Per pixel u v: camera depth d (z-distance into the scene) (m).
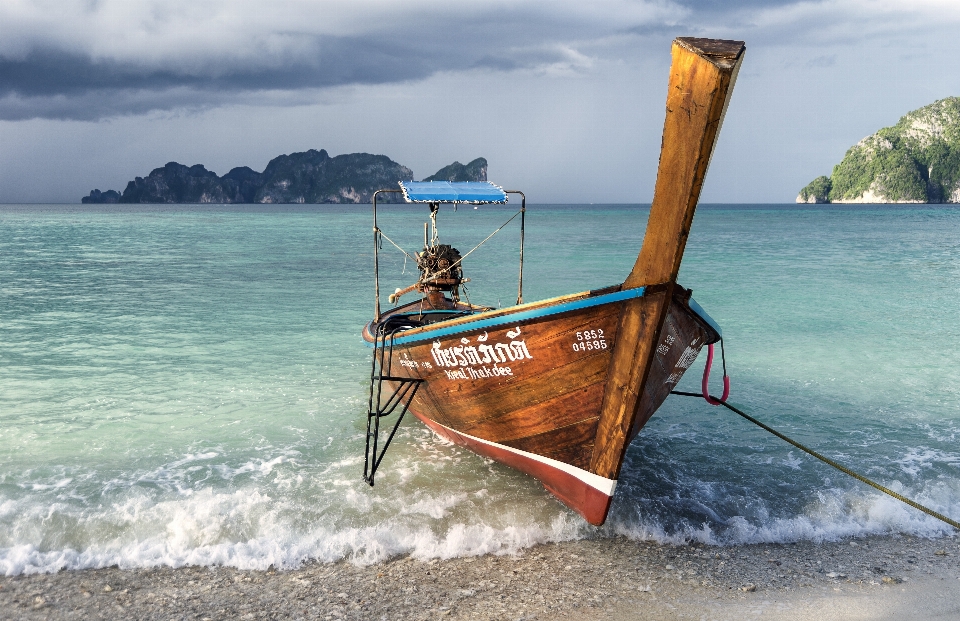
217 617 5.05
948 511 6.91
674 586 5.52
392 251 38.84
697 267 28.33
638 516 6.76
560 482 6.64
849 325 15.88
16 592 5.36
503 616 5.07
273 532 6.36
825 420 9.49
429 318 9.36
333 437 8.88
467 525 6.53
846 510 6.95
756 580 5.62
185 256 34.44
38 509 6.69
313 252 37.59
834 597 5.35
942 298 19.81
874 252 36.06
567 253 36.81
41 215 110.50
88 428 9.03
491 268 29.27
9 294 20.55
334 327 15.82
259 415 9.66
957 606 5.20
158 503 6.88
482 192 9.02
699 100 4.36
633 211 168.50
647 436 8.99
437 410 7.79
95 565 5.80
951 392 10.63
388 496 7.14
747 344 14.01
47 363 12.30
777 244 43.00
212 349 13.52
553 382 5.98
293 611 5.14
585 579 5.63
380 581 5.59
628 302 5.17
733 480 7.63
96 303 19.00
